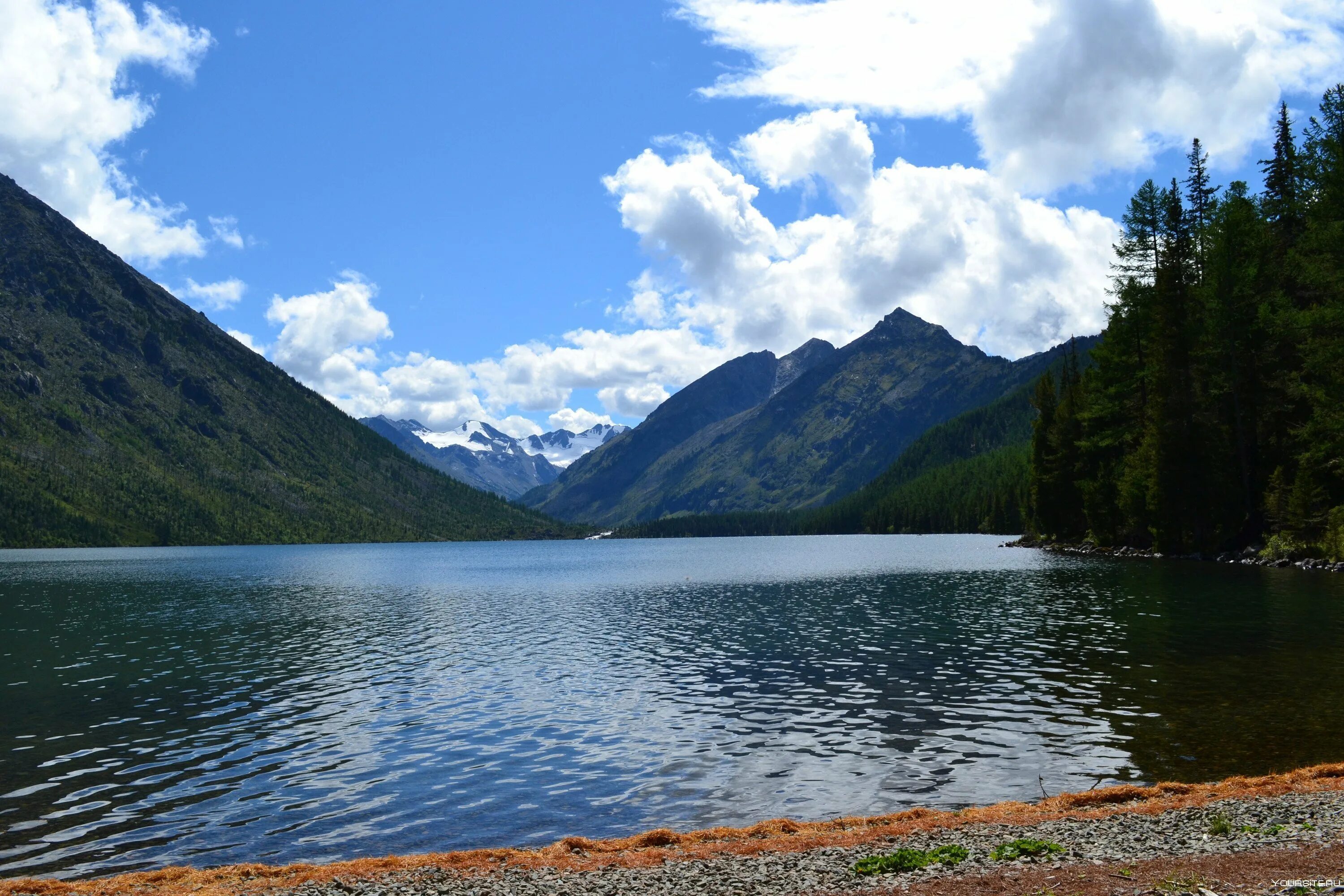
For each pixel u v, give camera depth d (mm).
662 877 15898
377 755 28391
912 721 30141
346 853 20031
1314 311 71438
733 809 22234
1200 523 89062
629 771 25828
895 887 14477
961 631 50906
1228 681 33344
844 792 23141
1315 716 27734
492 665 46125
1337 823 16047
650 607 76188
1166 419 88875
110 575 147125
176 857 19891
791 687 37156
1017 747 26312
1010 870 14859
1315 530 76000
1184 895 12812
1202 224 93062
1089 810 19234
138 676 44281
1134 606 56812
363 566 179875
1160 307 89062
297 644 56125
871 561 137000
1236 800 18578
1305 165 74750
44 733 31891
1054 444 126875
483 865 17281
